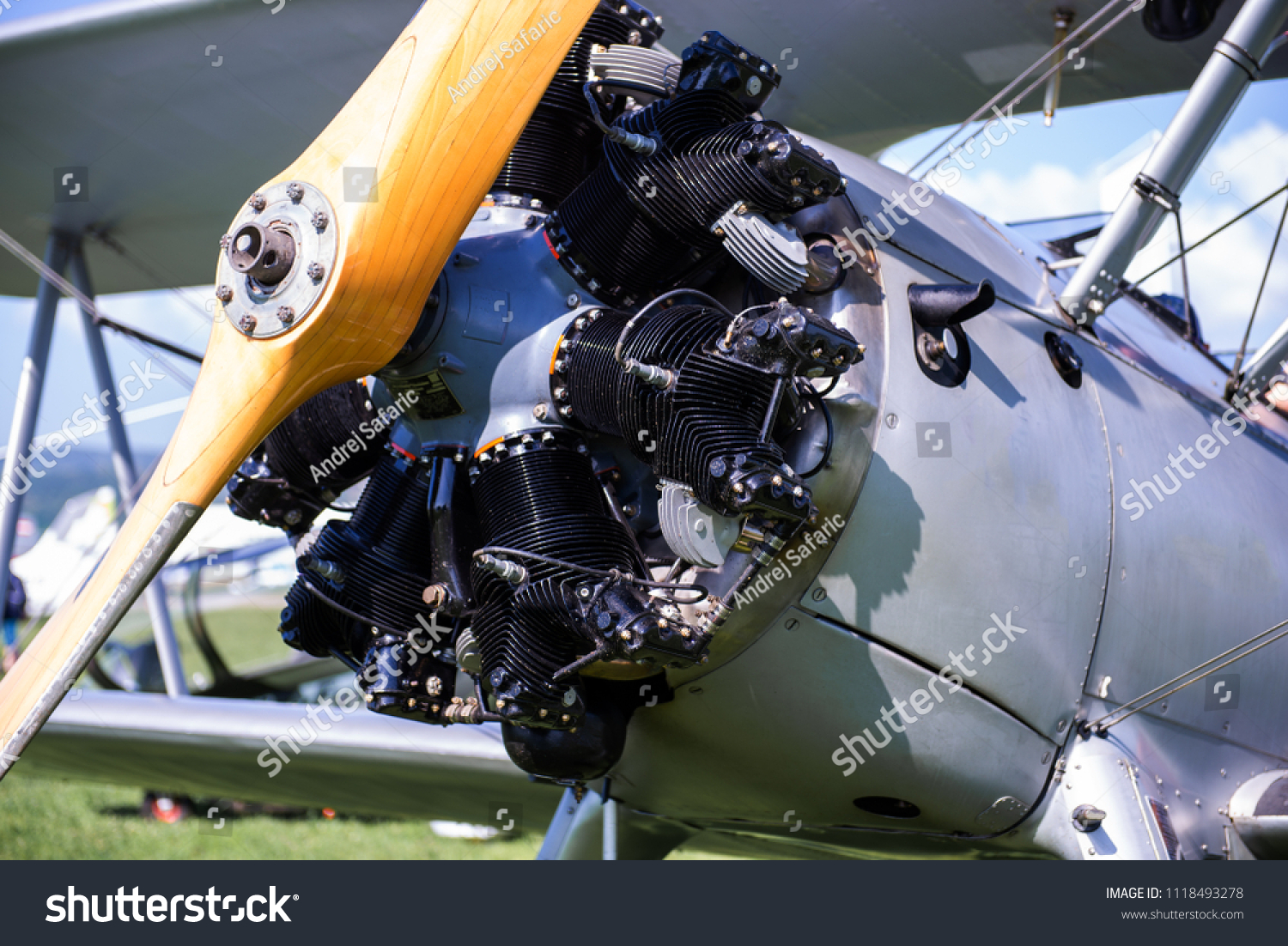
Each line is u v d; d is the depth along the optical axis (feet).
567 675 31.58
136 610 149.59
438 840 128.88
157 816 136.98
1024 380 37.88
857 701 35.47
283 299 29.48
